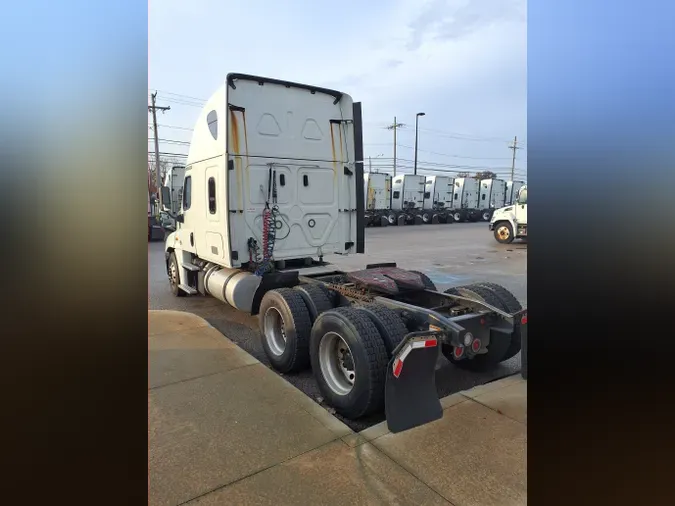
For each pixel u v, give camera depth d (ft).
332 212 19.44
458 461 8.68
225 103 16.65
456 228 95.61
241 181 17.21
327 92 19.07
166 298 25.62
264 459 8.76
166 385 12.31
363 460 8.72
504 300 13.98
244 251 17.47
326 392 11.87
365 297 14.05
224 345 15.75
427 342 10.03
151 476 8.18
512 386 12.32
